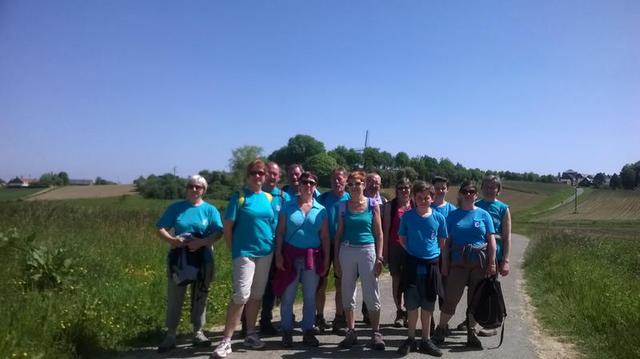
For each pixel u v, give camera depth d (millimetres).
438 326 6840
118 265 10297
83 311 6285
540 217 67125
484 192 7312
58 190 66688
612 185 104312
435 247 6359
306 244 6457
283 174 8086
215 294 8617
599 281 10273
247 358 5875
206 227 6312
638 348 6105
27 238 9070
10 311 5863
